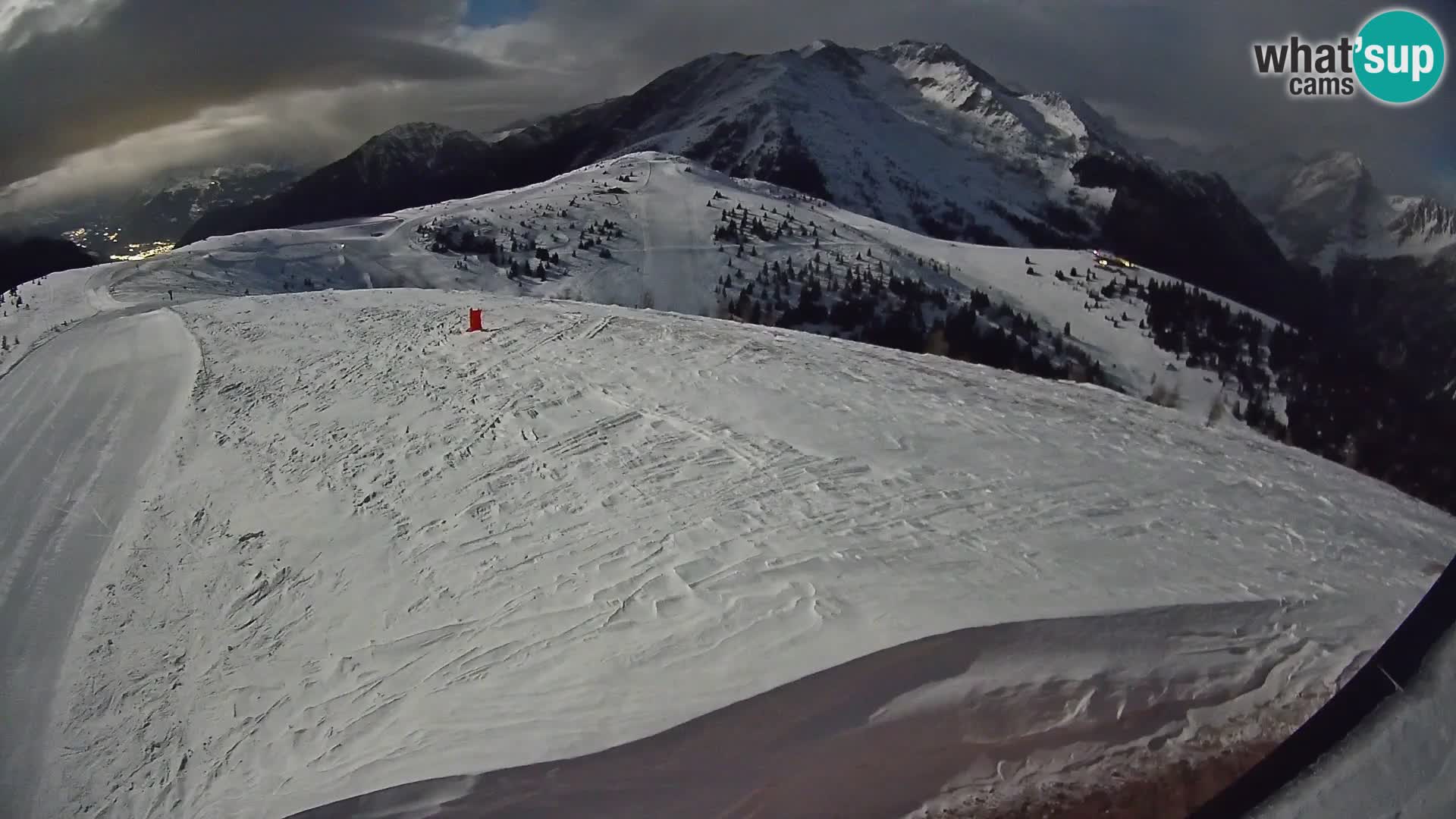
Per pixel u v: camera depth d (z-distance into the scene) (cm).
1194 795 567
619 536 977
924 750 609
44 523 1534
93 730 993
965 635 662
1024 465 1054
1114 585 745
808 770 604
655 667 709
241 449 1655
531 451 1295
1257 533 884
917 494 967
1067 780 589
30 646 1185
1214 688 639
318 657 954
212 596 1198
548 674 746
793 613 738
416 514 1204
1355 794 521
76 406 2158
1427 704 578
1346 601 732
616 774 612
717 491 1040
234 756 845
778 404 1317
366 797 645
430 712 753
